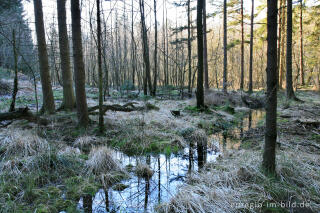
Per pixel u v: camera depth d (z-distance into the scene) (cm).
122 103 968
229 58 2805
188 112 830
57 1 671
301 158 343
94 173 352
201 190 278
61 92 1323
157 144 501
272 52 269
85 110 534
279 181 282
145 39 1280
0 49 1522
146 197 298
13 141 391
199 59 832
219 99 1127
